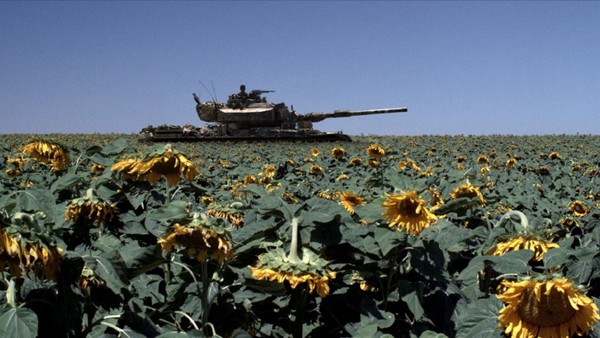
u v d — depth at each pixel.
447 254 3.53
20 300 2.96
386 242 3.32
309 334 3.61
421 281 3.60
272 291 3.26
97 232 3.89
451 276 4.03
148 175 3.72
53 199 3.92
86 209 3.63
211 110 37.88
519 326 2.68
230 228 2.86
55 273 2.81
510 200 7.97
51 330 2.89
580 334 2.64
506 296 2.69
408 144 35.53
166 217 2.87
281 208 3.67
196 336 2.84
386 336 2.74
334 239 3.60
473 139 46.88
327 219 3.57
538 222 4.82
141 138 38.44
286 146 32.06
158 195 5.25
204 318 3.07
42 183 8.85
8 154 17.17
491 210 6.75
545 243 3.38
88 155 5.72
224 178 11.93
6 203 3.93
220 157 21.41
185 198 6.34
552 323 2.64
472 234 3.56
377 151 12.69
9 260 2.61
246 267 3.64
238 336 3.17
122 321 3.21
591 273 3.40
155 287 3.94
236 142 36.66
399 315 3.66
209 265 3.71
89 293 3.12
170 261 3.27
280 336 3.63
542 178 15.12
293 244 3.09
